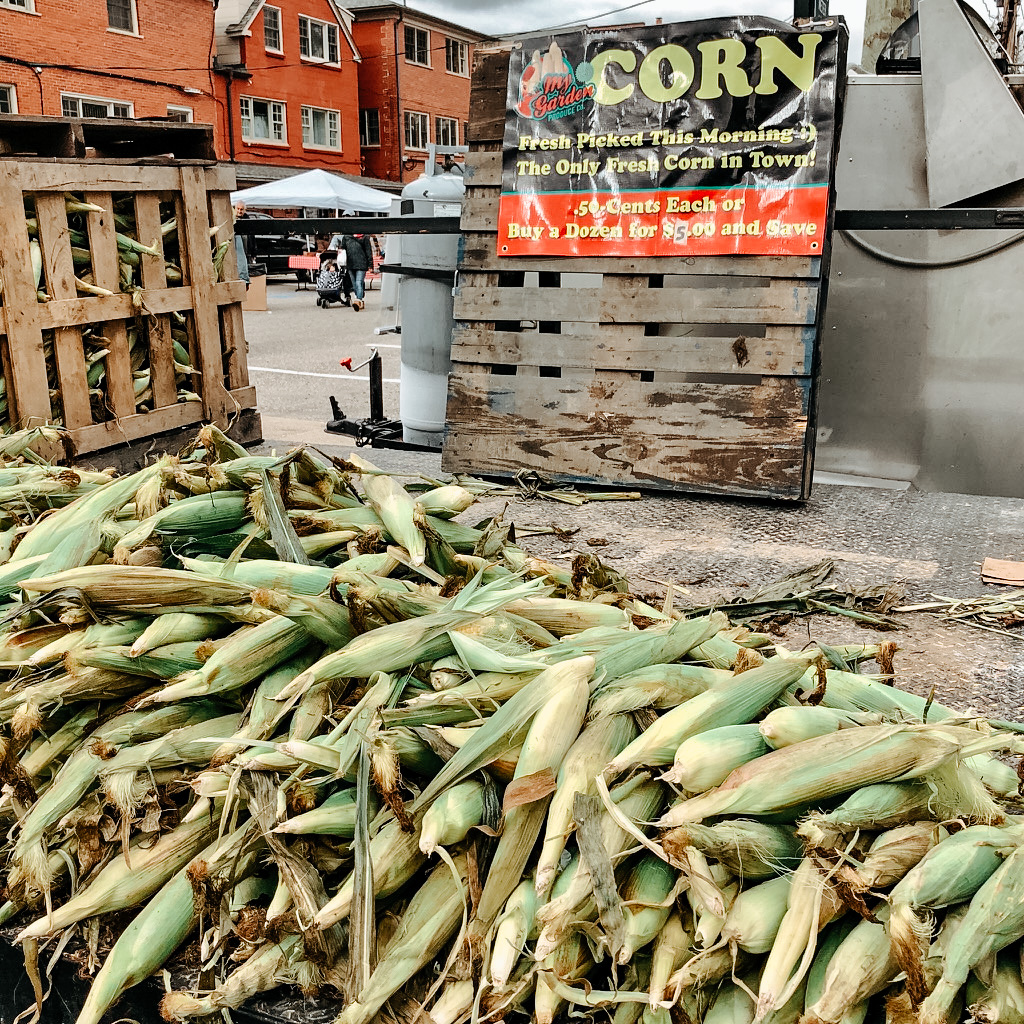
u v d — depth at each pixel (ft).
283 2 114.21
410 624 5.79
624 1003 4.36
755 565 12.23
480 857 4.75
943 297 16.63
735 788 4.39
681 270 15.34
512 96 16.26
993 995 4.00
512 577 7.20
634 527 14.03
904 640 9.88
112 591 5.97
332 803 5.03
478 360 16.80
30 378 14.16
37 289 14.44
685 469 15.43
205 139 17.74
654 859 4.60
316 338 51.60
